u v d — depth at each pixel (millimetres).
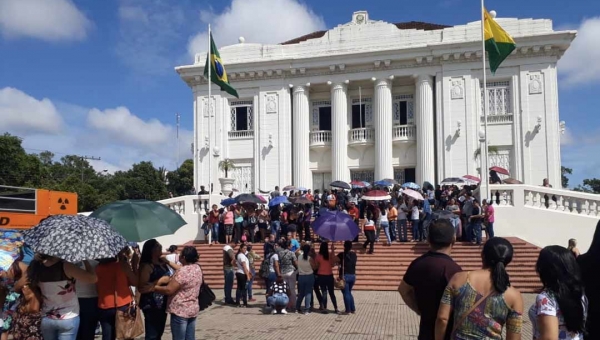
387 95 34562
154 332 7344
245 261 14672
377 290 17641
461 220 20688
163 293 7117
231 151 36812
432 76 34094
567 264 4258
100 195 58781
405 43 34250
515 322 4109
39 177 47094
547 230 20797
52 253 5863
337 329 11070
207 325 11695
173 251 11945
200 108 37281
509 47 23875
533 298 15367
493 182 25812
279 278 13266
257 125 36344
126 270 7457
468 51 32938
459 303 4207
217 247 21984
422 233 21234
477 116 33156
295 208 22766
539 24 32438
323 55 34875
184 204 24656
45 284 6234
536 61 32594
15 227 14727
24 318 7527
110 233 6406
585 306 4312
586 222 20359
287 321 12094
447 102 33562
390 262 19188
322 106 37000
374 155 35219
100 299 7246
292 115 36406
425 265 4688
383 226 20906
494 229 21281
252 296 16578
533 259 18406
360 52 34312
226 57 36906
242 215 22781
